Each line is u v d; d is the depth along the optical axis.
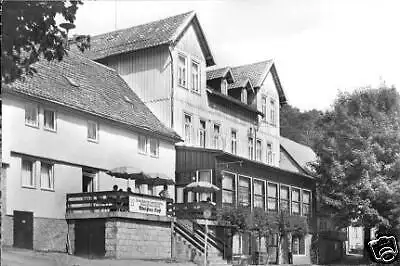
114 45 38.66
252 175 38.97
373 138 45.72
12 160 24.59
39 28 11.09
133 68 37.59
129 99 35.31
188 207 32.84
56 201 26.86
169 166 35.03
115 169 28.48
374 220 43.69
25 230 24.89
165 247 29.12
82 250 26.56
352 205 44.47
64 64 32.06
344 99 48.12
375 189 44.03
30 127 25.69
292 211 44.47
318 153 47.66
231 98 41.84
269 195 41.16
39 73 28.45
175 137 34.84
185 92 37.47
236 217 34.81
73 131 28.19
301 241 45.38
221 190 34.88
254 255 37.41
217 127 41.19
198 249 28.88
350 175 45.44
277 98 49.44
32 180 25.80
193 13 38.41
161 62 36.78
